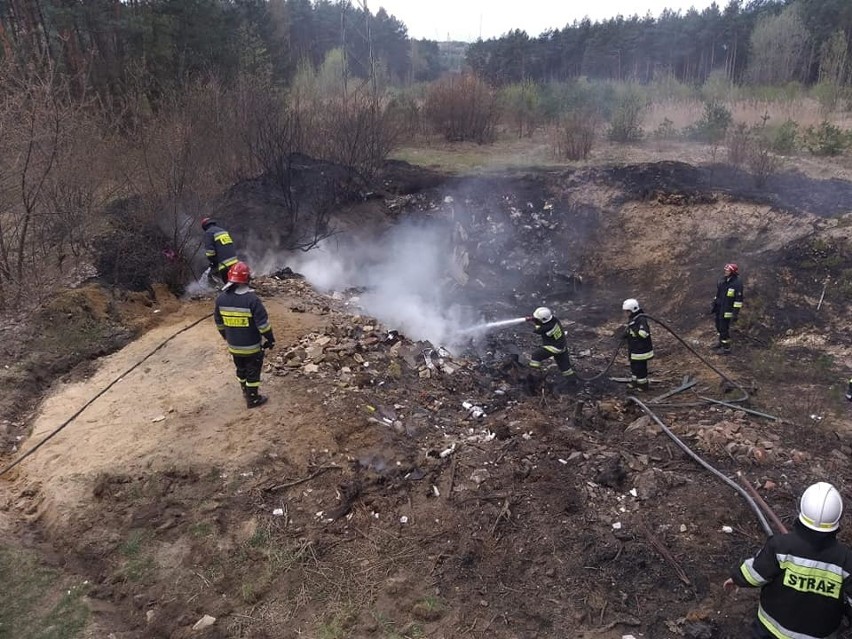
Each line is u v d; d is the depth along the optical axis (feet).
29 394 24.30
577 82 87.76
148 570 16.30
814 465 21.48
